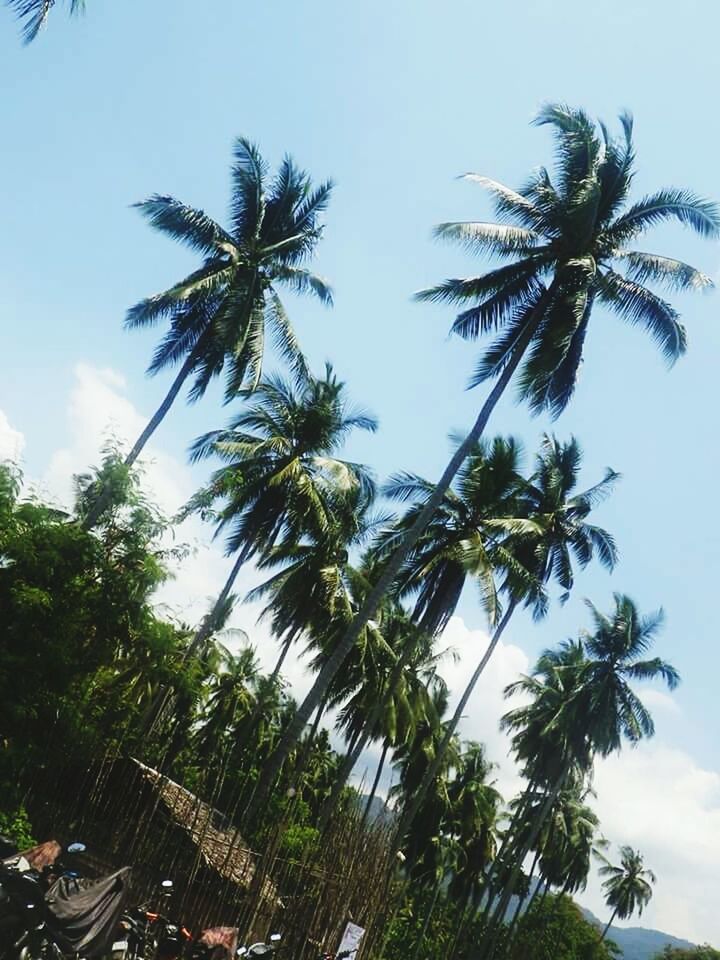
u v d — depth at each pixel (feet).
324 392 110.22
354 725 134.41
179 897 55.06
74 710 51.29
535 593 122.62
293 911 57.88
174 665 56.13
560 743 153.79
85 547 46.98
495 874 185.47
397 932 132.26
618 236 89.15
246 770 125.39
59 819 53.31
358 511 114.11
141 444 84.69
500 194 87.56
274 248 90.43
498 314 91.20
